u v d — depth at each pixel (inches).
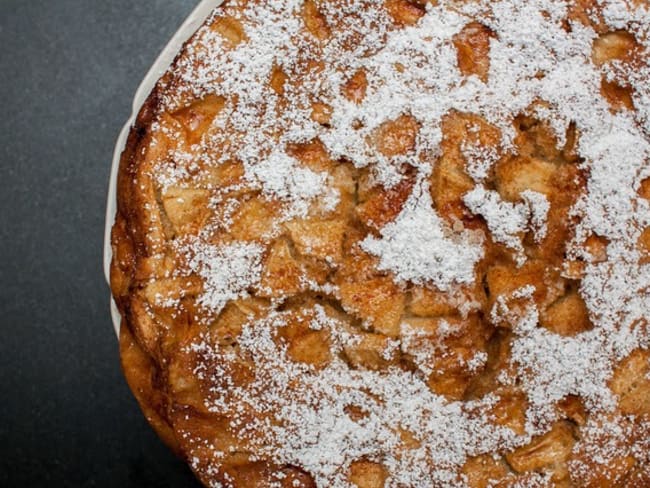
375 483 17.4
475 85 17.2
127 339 18.1
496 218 17.1
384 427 17.3
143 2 23.3
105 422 23.4
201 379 17.3
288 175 17.2
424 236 17.1
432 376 17.3
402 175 17.2
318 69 17.3
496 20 17.4
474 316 17.2
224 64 17.4
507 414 17.4
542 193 17.2
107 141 23.4
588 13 17.5
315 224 17.2
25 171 23.5
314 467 17.3
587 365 17.3
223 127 17.3
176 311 17.3
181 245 17.3
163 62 19.8
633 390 17.4
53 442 23.5
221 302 17.2
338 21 17.4
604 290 17.3
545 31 17.4
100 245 23.4
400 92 17.2
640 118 17.4
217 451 17.4
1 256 23.4
